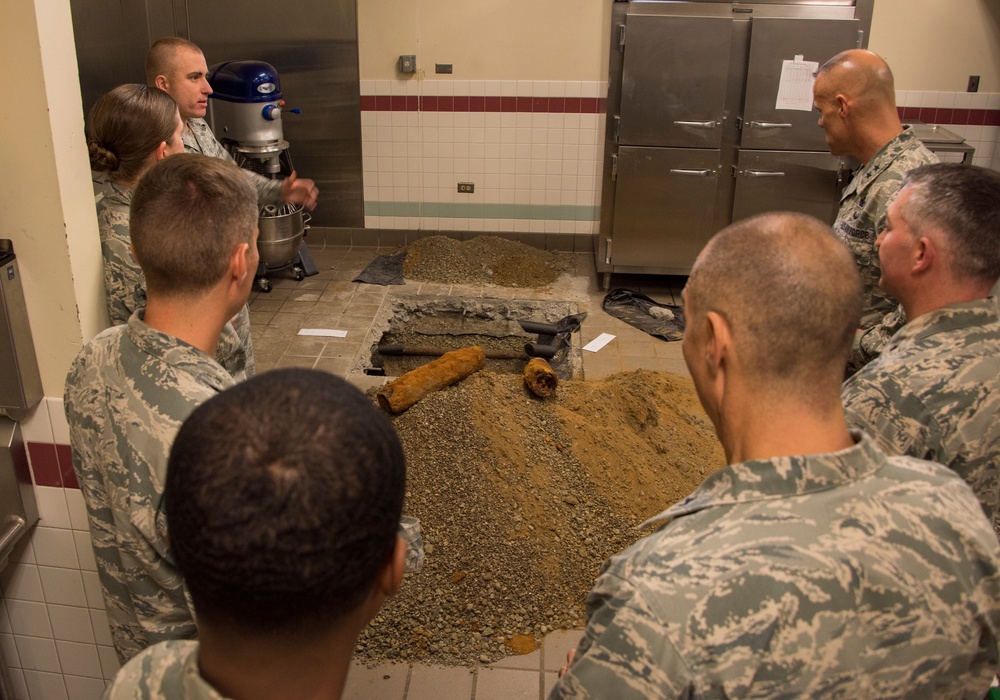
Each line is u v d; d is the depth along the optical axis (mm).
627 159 5680
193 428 812
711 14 5410
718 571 986
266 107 5266
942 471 1103
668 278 6281
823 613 962
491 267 6266
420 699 2545
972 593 1008
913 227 1645
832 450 1073
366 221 6711
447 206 6613
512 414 3756
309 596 787
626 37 5402
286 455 772
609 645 1006
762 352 1068
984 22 5742
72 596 2299
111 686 909
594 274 6320
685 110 5547
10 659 2389
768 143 5582
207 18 6180
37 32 1849
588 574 3029
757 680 954
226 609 794
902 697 1001
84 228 2059
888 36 5836
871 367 1660
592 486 3420
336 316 5508
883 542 995
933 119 6004
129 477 1414
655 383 4395
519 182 6500
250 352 2936
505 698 2557
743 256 1093
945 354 1570
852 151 2908
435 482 3326
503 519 3180
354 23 6121
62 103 1944
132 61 6184
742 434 1108
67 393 1531
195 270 1461
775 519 1016
